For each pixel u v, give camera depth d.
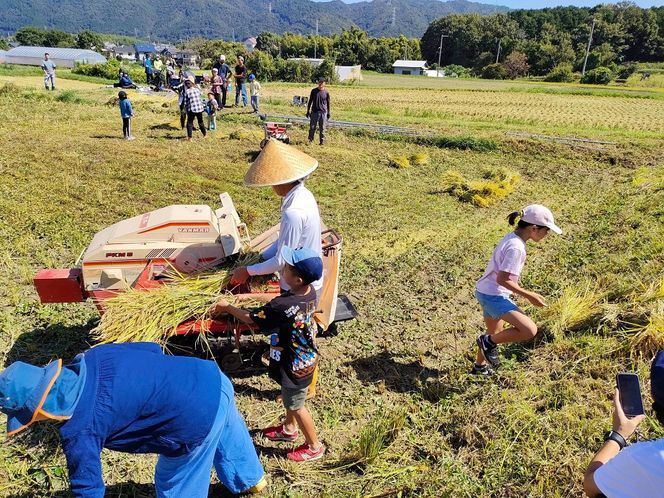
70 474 2.78
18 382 2.52
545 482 4.00
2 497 3.98
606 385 5.02
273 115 21.80
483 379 5.36
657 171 14.63
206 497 3.44
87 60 80.44
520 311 5.04
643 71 85.38
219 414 3.19
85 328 6.17
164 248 5.23
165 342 4.89
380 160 15.93
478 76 99.56
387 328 6.57
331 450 4.56
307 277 3.79
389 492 4.05
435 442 4.55
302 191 4.49
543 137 19.62
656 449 2.13
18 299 6.64
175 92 29.11
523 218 4.79
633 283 6.73
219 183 12.28
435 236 9.85
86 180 11.83
